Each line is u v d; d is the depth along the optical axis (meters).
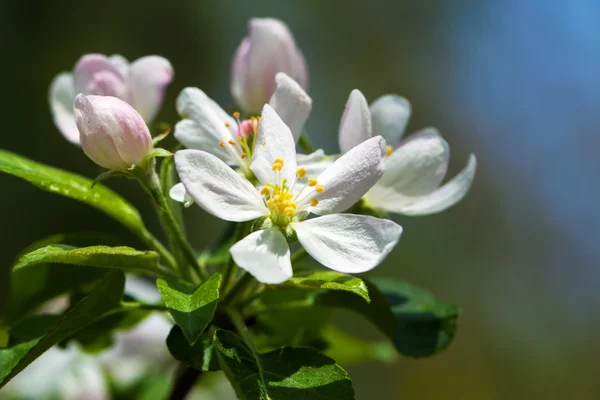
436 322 0.29
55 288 0.29
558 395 0.67
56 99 0.30
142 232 0.28
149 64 0.29
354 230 0.25
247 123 0.27
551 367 0.67
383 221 0.25
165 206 0.27
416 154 0.27
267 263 0.25
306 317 0.31
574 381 0.67
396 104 0.29
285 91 0.27
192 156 0.25
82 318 0.26
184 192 0.25
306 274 0.27
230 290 0.27
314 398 0.24
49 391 0.33
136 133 0.26
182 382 0.29
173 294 0.25
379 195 0.28
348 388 0.25
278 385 0.25
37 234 0.55
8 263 0.54
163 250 0.28
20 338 0.27
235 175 0.25
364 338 0.65
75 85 0.28
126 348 0.34
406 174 0.27
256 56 0.29
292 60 0.29
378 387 0.67
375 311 0.28
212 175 0.25
